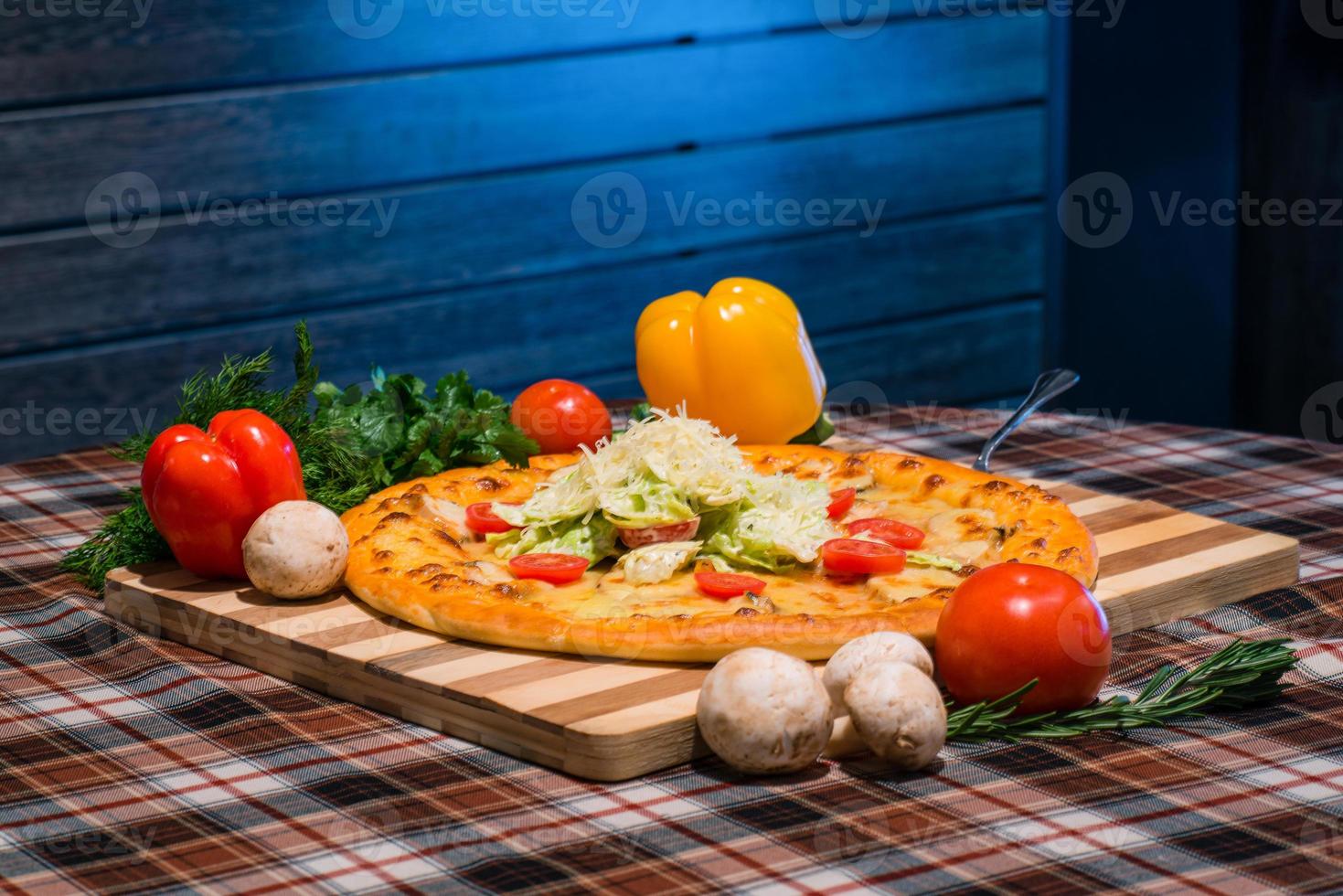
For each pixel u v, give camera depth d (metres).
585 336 4.17
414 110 3.78
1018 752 1.32
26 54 3.33
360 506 1.85
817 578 1.65
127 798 1.26
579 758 1.28
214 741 1.38
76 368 3.54
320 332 3.81
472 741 1.37
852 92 4.35
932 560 1.64
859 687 1.26
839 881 1.09
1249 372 3.99
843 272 4.46
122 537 1.79
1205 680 1.39
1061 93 4.58
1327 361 3.82
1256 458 2.21
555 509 1.72
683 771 1.30
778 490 1.73
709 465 1.69
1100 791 1.23
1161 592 1.63
